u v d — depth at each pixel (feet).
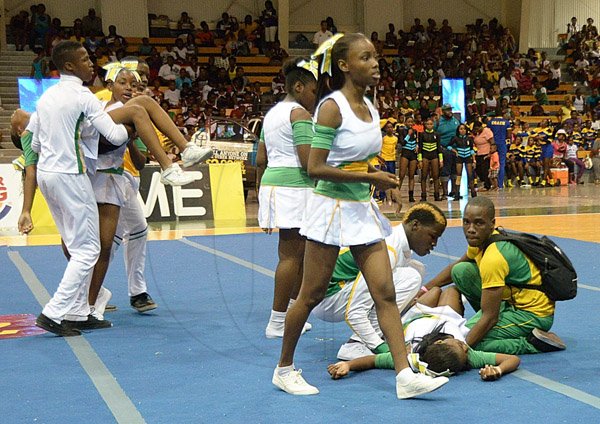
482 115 79.61
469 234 16.12
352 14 97.25
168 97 76.74
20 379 15.61
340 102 13.47
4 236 39.45
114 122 19.34
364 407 13.37
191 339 18.72
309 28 95.91
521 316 16.39
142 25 87.71
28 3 85.35
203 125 54.03
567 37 101.96
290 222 17.98
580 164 75.25
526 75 93.25
